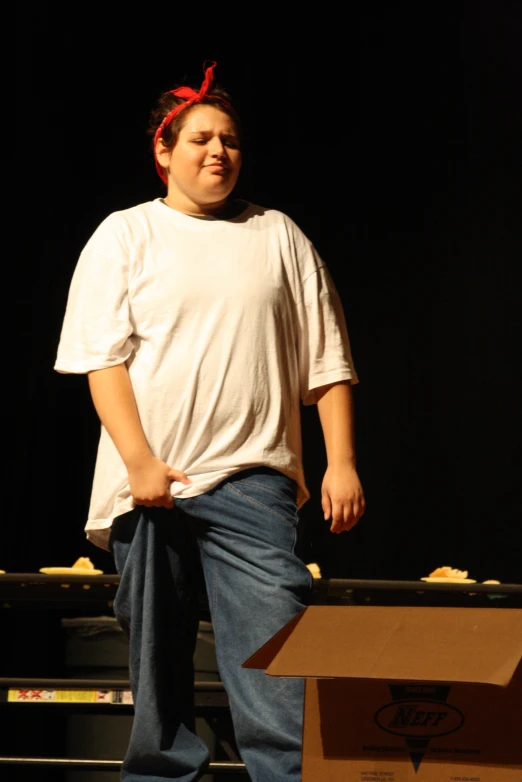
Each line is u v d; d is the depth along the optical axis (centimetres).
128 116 741
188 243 347
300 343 358
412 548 771
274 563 317
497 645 223
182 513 329
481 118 777
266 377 337
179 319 336
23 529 719
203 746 324
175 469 325
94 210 737
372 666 226
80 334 339
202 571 343
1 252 725
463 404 779
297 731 304
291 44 769
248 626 315
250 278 342
